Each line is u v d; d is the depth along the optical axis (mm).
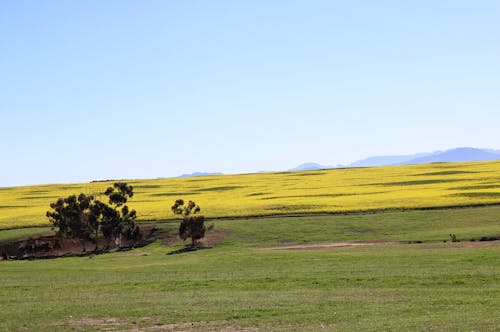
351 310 28188
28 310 31391
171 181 166375
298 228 75812
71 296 36469
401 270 40219
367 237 68375
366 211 83375
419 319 24891
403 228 72188
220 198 113125
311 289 35781
